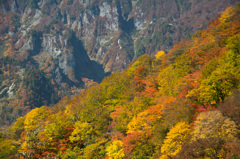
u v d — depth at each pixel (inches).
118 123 2162.9
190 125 1424.7
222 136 1176.2
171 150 1373.0
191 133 1321.4
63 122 2436.0
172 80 2480.3
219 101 1667.1
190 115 1585.9
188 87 2020.2
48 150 1856.5
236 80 1635.1
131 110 2132.1
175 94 2160.4
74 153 2106.3
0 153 1962.4
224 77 1632.6
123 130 2079.2
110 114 2474.2
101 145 2142.0
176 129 1385.3
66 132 2380.7
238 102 1332.4
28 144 1283.2
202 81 1806.1
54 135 2305.6
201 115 1348.4
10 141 2276.1
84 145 2340.1
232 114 1278.3
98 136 2299.5
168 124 1620.3
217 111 1328.7
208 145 1072.8
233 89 1565.0
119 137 1964.8
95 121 2487.7
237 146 1015.0
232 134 1177.4
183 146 1175.0
